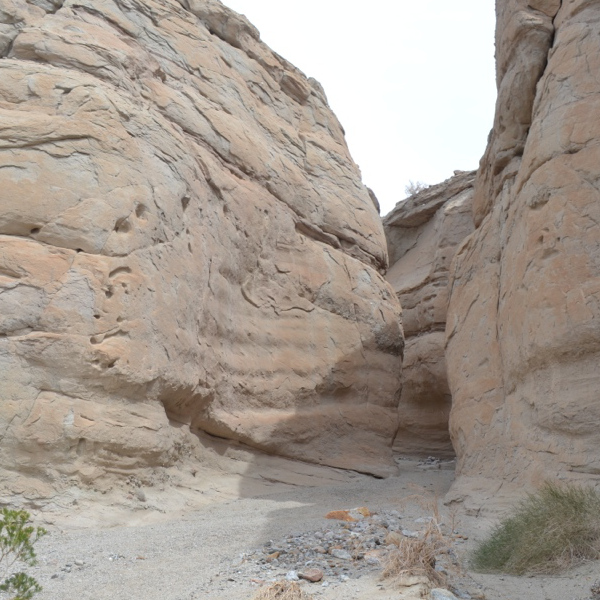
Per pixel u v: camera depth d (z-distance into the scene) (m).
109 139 9.05
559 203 8.43
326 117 15.59
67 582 5.19
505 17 11.37
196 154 10.85
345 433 13.07
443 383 18.89
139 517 8.02
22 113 8.66
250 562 5.50
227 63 13.01
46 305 7.98
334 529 6.59
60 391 7.86
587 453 7.43
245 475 10.75
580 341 7.75
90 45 9.91
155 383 8.81
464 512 8.27
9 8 9.69
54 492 7.60
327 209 14.30
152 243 9.28
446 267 19.88
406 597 4.45
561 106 8.88
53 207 8.38
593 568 5.15
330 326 13.45
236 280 11.55
